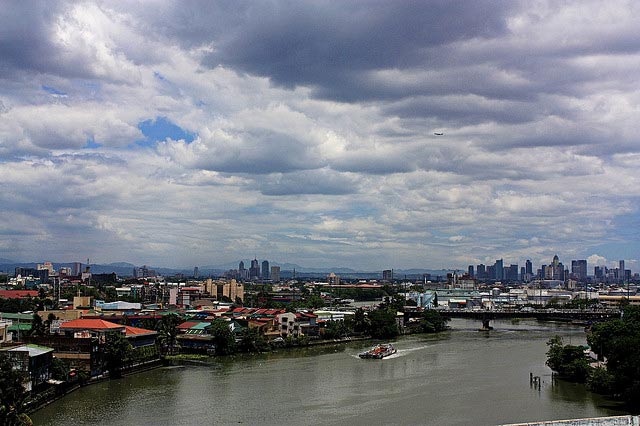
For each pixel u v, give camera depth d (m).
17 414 99.62
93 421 111.00
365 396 134.00
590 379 139.88
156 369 170.75
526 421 110.69
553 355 159.75
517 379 154.12
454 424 109.62
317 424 110.50
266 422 111.69
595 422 65.12
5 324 158.38
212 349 199.00
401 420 113.00
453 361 187.50
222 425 109.38
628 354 125.88
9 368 103.00
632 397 123.31
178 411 119.12
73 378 139.38
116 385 145.50
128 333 177.00
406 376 159.50
